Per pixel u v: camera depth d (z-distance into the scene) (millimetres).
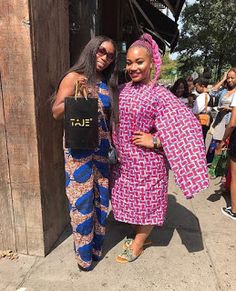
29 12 2072
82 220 2287
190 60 27719
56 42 2504
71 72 2098
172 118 2234
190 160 2244
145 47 2219
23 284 2350
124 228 3176
